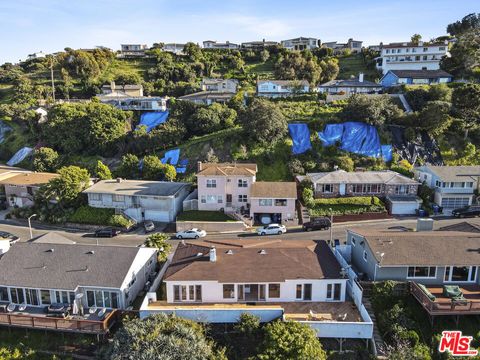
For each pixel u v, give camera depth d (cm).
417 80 9675
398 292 3155
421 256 3209
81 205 5809
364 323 2777
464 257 3198
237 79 12200
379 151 6688
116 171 6944
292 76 11038
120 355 2539
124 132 8212
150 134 7712
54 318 2989
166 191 5703
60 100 10806
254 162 6688
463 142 6800
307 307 3095
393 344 2797
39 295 3269
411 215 5459
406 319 2900
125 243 4884
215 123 7912
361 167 6419
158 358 2464
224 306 3062
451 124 7050
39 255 3528
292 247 3553
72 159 7994
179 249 3709
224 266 3259
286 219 5322
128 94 10475
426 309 2912
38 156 7812
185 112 8431
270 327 2706
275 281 3094
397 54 11075
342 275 3166
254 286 3234
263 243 3712
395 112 7250
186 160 7038
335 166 6206
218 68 13462
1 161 9075
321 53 13988
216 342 2816
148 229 5297
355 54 14138
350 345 2858
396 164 6456
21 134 9600
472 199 5466
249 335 2781
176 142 7775
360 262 3684
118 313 3089
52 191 5784
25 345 3039
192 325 2773
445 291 3056
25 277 3288
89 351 2938
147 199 5603
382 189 5694
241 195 5625
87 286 3172
